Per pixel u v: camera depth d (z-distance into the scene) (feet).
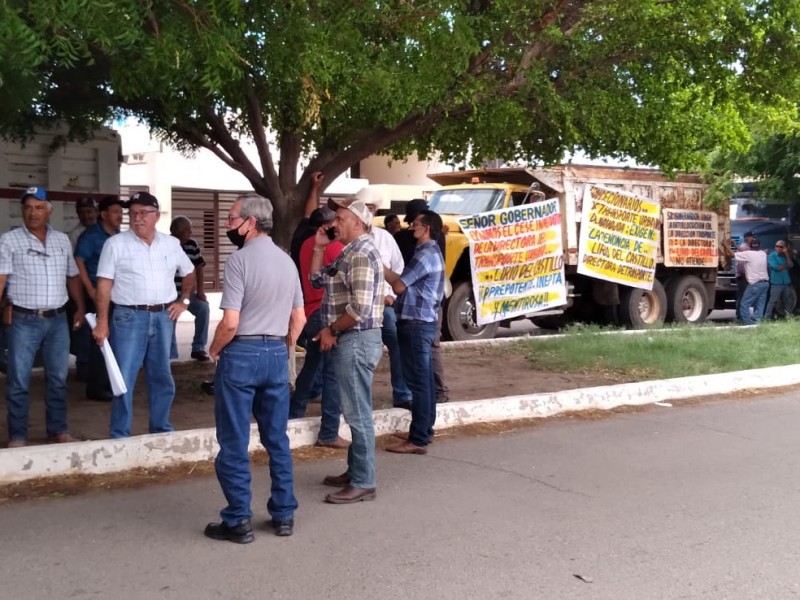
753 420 28.25
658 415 28.78
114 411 21.88
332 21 24.61
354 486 19.31
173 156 65.10
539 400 28.07
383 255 26.16
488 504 19.25
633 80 34.17
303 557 16.02
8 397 21.99
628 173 51.90
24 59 18.31
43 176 37.42
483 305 44.96
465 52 27.14
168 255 22.39
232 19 21.68
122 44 20.02
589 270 49.78
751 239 57.67
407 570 15.48
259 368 16.61
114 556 15.94
